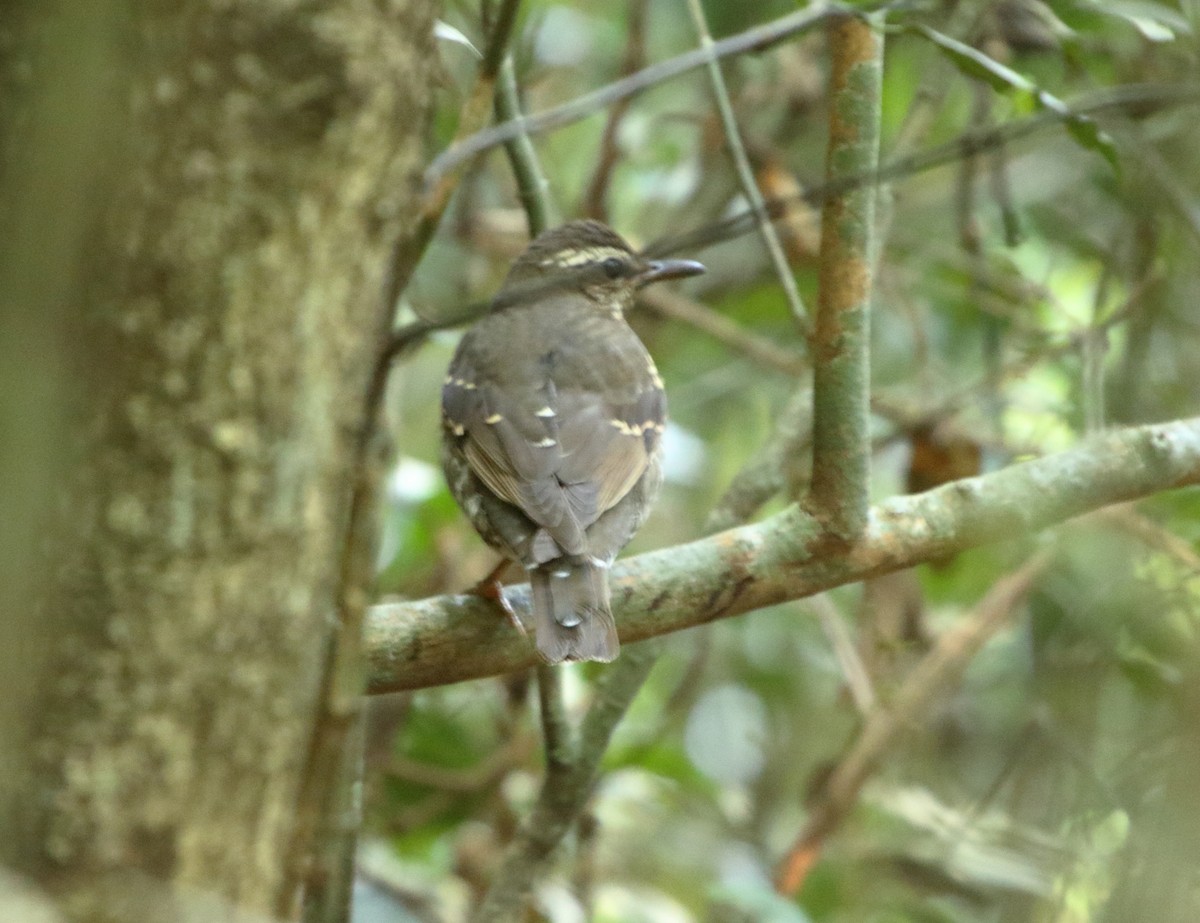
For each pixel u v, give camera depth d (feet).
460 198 46.88
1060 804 41.34
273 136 14.24
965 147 29.19
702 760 50.29
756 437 53.62
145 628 14.51
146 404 14.32
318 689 16.14
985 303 44.68
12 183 14.44
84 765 14.55
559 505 30.78
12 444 14.28
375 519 18.01
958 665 40.65
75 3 14.19
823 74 48.70
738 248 53.26
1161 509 41.47
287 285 14.49
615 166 48.83
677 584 26.89
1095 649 40.16
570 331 36.45
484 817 41.55
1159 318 41.45
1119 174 33.01
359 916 39.29
